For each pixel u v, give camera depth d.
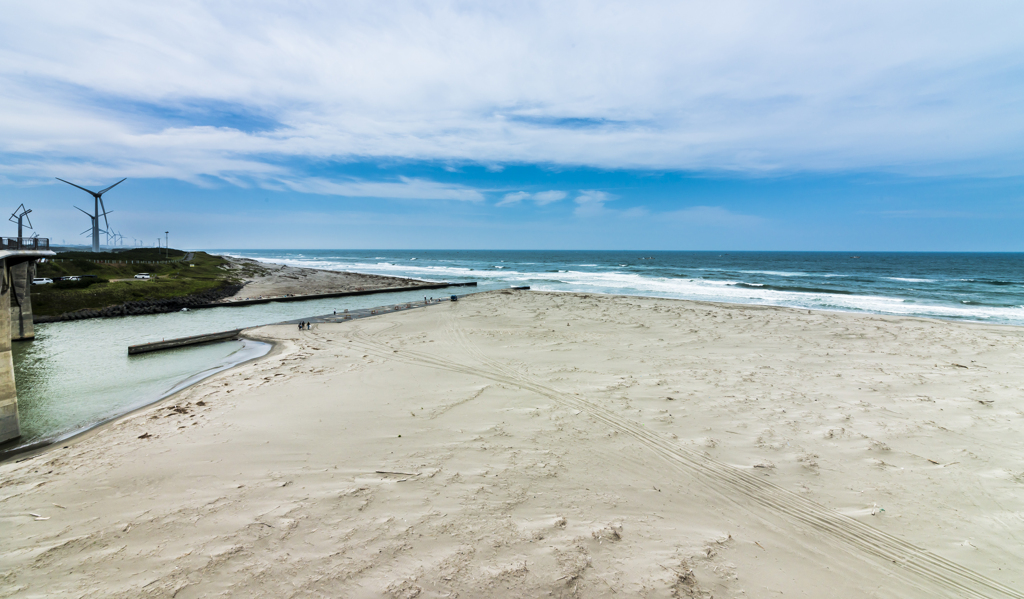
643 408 10.05
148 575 4.91
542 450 8.02
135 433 8.88
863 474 7.11
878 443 8.12
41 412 10.95
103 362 15.94
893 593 4.77
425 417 9.61
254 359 15.92
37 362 15.94
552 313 24.12
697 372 12.90
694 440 8.38
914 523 5.89
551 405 10.31
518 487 6.78
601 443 8.30
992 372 12.67
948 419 9.20
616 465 7.48
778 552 5.40
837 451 7.87
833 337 17.67
